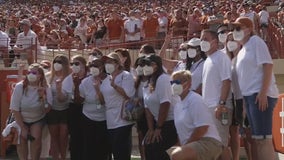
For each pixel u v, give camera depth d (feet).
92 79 40.83
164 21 83.71
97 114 40.98
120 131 38.96
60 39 86.28
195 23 77.92
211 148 30.94
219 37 36.01
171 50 65.46
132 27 80.79
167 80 35.24
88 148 41.52
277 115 40.16
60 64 42.52
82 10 134.00
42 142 45.42
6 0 191.21
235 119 35.37
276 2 119.55
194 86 37.45
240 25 32.48
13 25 91.20
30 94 42.19
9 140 44.73
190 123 31.60
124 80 38.86
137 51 70.79
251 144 34.91
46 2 185.57
